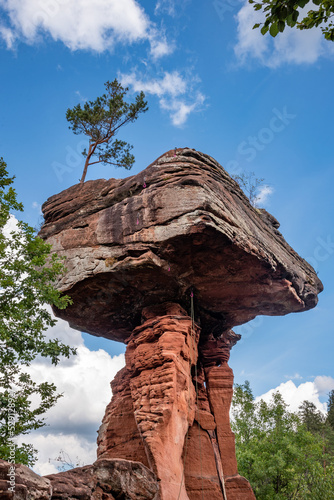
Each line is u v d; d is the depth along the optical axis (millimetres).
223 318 31250
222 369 32250
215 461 28062
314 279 34062
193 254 24812
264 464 38500
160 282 26312
